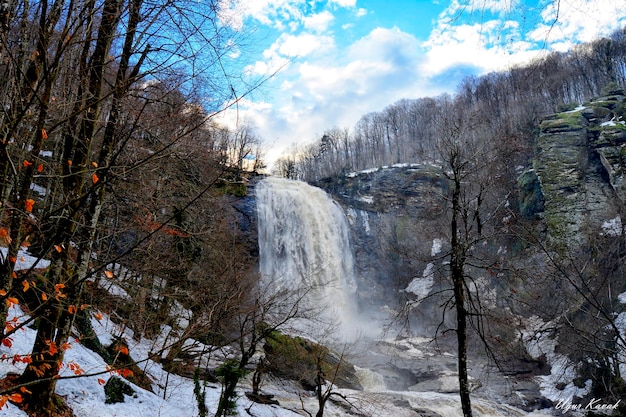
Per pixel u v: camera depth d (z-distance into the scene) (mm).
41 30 3811
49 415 6754
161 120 5395
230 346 15789
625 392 16344
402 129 75312
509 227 11398
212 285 13516
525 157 36812
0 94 3836
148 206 8922
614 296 15594
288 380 16703
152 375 12133
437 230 13555
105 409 8461
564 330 13992
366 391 18469
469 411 9859
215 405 11844
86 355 9867
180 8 4227
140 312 12680
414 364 24141
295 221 37031
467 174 11711
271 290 17453
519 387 20453
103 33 5309
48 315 6340
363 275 40281
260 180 37406
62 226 3676
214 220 15828
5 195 3656
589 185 32562
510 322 12094
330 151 85000
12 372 7398
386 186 43812
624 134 34125
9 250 3570
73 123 5707
